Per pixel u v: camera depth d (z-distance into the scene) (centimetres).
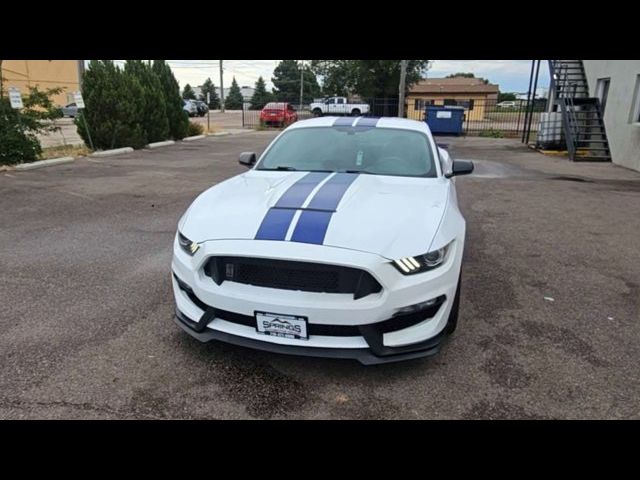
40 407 251
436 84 5262
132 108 1552
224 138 2186
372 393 266
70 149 1481
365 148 412
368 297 254
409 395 264
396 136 428
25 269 455
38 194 827
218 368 288
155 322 346
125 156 1421
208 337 284
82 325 341
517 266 479
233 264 270
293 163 407
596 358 304
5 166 1109
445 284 274
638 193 898
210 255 272
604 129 1406
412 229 277
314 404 257
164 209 725
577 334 336
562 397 263
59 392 263
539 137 1762
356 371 286
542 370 289
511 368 291
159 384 272
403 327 268
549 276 452
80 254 502
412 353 267
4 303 379
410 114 3625
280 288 262
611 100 1367
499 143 2103
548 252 528
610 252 532
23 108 1157
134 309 368
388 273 254
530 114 2020
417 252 264
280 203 302
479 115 3581
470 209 750
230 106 7781
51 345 313
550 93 1714
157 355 302
